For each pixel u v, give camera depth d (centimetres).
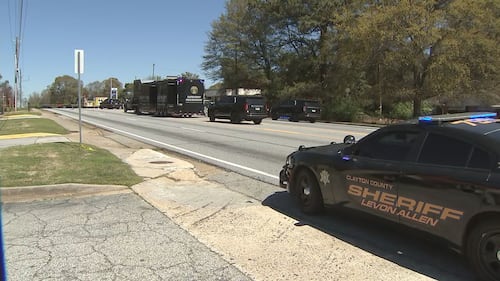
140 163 1133
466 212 439
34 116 3944
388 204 525
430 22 3241
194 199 764
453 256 506
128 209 691
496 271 421
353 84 4128
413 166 498
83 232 577
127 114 4850
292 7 4588
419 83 3575
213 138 1839
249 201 752
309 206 660
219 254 507
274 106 3897
